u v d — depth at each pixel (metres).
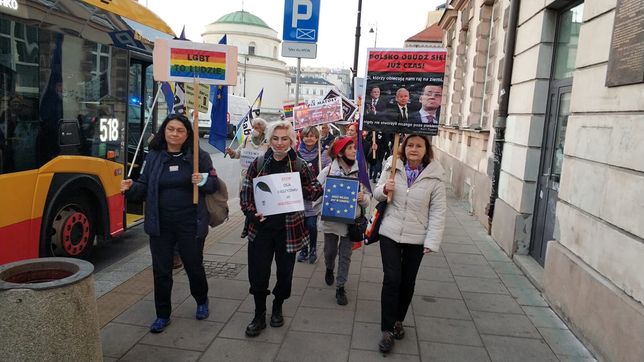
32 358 2.40
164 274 3.95
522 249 6.25
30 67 4.55
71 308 2.51
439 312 4.56
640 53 3.41
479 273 5.73
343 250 4.69
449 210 9.90
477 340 4.01
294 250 3.85
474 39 11.80
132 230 7.60
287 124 3.82
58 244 5.06
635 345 3.17
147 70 7.29
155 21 7.09
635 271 3.30
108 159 5.86
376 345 3.87
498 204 7.20
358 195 4.59
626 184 3.50
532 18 6.39
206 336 3.93
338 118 7.25
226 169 15.10
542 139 6.10
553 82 5.93
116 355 3.59
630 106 3.56
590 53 4.28
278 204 3.75
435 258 6.32
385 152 12.87
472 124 11.06
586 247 4.06
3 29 4.23
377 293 5.00
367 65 3.97
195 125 3.85
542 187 5.97
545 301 4.87
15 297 2.37
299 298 4.80
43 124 4.73
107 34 5.77
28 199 4.54
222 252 6.21
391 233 3.81
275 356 3.65
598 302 3.71
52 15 4.82
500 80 8.09
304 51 7.59
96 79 5.58
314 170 6.02
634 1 3.51
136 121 7.20
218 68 4.12
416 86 3.88
